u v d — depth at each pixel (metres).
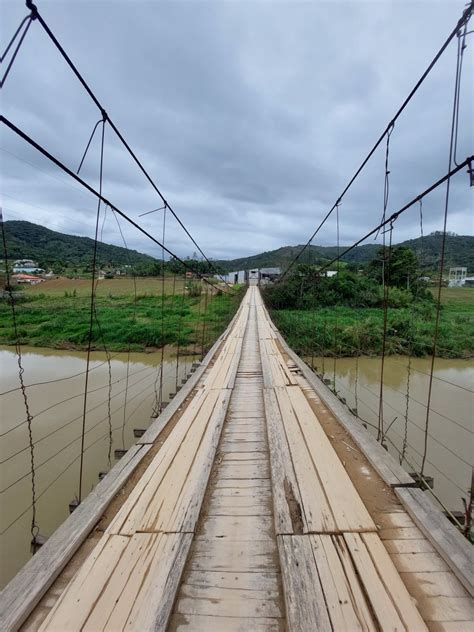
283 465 1.77
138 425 5.33
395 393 6.64
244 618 0.98
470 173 1.35
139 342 11.84
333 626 0.91
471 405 5.93
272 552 1.25
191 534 1.27
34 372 8.88
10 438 4.92
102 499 1.47
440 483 3.86
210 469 1.79
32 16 1.22
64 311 16.33
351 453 1.94
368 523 1.32
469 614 0.95
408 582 1.06
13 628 0.91
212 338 11.31
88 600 0.99
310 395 3.08
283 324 11.40
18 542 3.04
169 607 0.97
